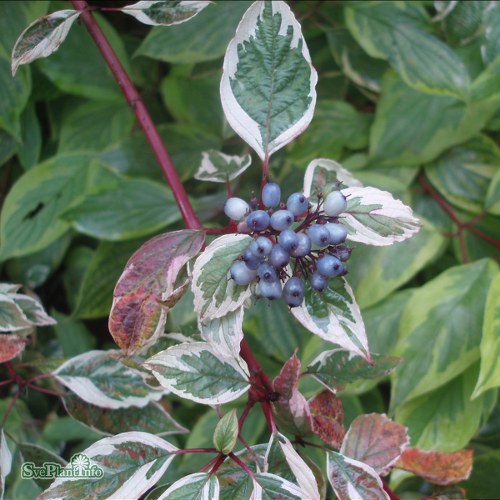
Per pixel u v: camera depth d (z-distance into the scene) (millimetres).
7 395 668
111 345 701
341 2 631
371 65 639
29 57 516
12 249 625
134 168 645
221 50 610
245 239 478
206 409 672
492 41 597
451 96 620
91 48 646
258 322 639
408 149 627
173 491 486
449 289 593
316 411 523
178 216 631
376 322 605
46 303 708
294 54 497
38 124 657
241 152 658
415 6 622
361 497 497
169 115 675
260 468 506
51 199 637
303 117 500
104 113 662
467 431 594
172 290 495
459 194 637
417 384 581
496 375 535
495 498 626
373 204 492
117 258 647
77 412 568
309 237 467
